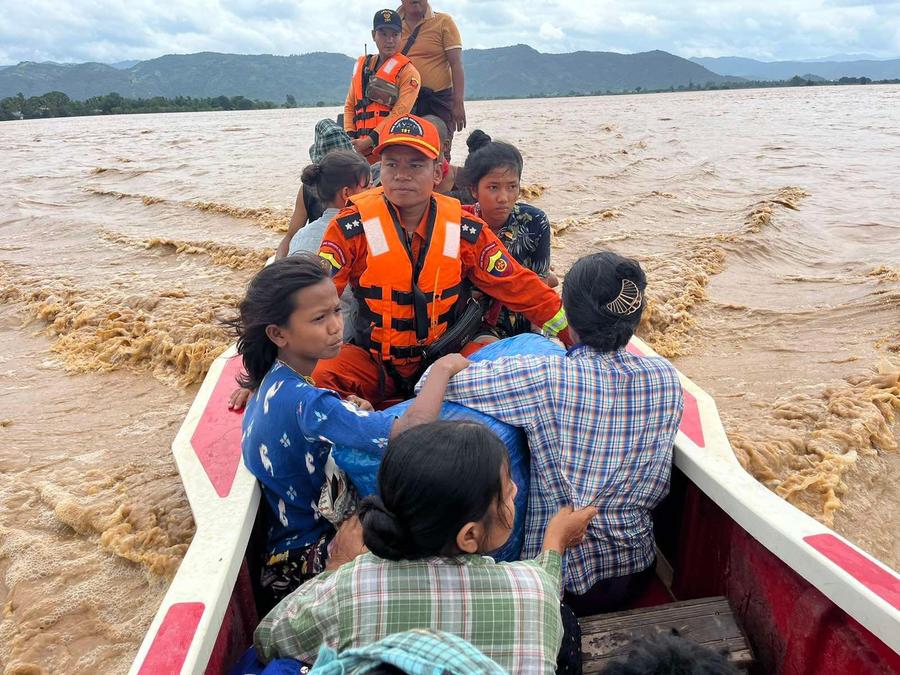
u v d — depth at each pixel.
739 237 8.65
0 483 4.20
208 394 2.92
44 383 5.57
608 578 2.25
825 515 3.66
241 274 7.72
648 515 2.31
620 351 2.20
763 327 6.22
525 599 1.51
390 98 5.27
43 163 18.12
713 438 2.39
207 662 1.69
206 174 14.85
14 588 3.36
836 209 10.57
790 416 4.53
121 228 10.12
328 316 2.14
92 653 2.99
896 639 1.56
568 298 2.17
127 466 4.30
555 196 11.55
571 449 2.11
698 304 6.74
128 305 6.72
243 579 2.17
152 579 3.35
